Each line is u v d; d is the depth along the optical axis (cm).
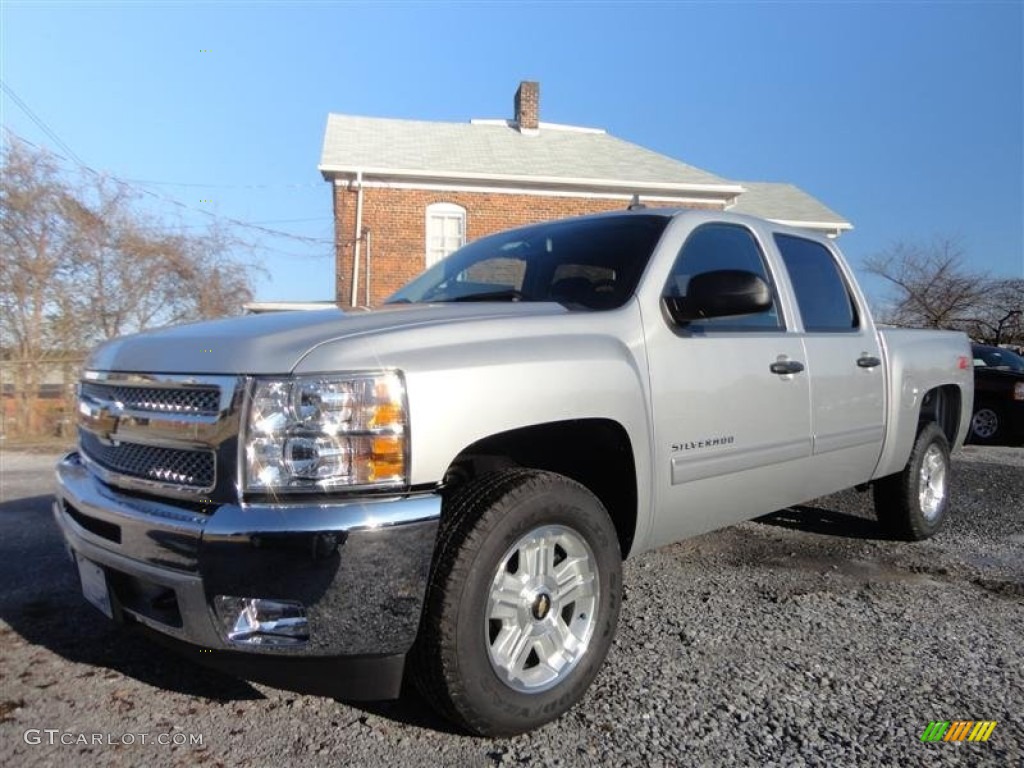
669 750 255
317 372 230
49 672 304
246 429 228
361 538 223
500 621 259
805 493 412
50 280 1236
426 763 245
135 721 267
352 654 228
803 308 416
